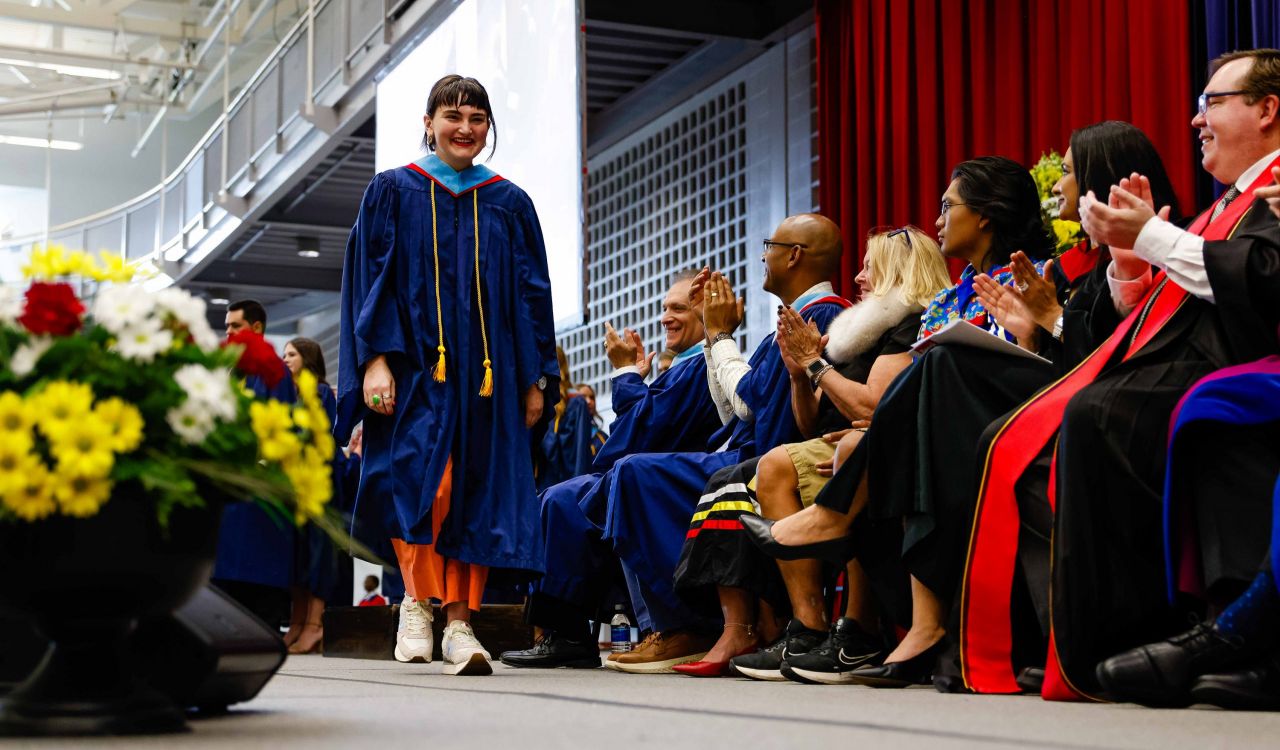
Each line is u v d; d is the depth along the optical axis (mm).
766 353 3156
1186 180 4457
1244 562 1829
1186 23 4473
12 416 1332
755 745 1302
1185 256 2029
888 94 6031
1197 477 1896
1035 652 2209
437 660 4141
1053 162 3402
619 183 8805
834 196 6422
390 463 2877
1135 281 2262
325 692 2170
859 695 2113
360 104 8656
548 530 3371
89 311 1492
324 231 11141
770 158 7297
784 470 2768
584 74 5949
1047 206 3223
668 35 7312
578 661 3430
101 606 1398
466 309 2979
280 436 1474
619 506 3131
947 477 2334
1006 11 5465
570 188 6020
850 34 6387
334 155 9742
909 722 1579
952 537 2324
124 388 1403
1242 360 1987
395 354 2930
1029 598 2197
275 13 11969
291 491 1475
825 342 2955
